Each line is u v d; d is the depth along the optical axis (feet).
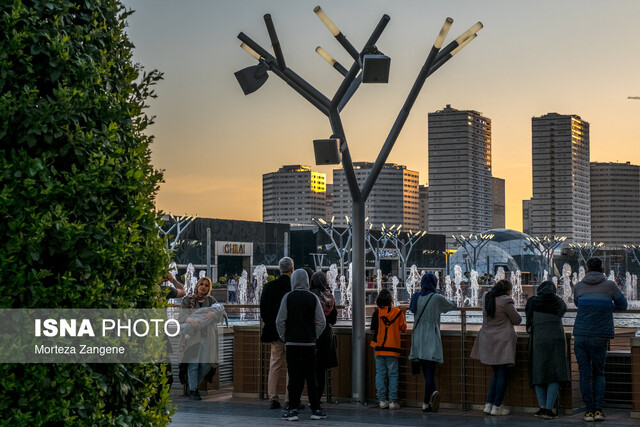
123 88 15.88
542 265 370.53
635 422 34.04
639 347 35.14
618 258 518.37
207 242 274.57
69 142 13.96
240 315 111.14
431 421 34.32
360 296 39.68
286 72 37.40
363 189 39.68
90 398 14.06
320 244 344.49
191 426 32.35
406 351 39.34
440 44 36.68
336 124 37.68
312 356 34.45
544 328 34.78
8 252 13.14
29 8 14.02
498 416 35.73
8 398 13.16
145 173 15.79
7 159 13.47
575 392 37.17
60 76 14.17
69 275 13.67
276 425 32.76
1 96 13.41
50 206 13.56
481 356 35.94
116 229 14.60
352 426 32.68
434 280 37.68
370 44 37.09
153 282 15.70
